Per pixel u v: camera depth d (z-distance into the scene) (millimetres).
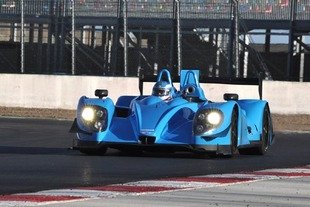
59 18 71312
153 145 23203
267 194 16406
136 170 20969
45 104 58656
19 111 56062
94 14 71062
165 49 71625
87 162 23000
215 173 20547
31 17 71750
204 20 68375
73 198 15086
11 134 36594
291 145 33656
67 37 72312
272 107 55531
